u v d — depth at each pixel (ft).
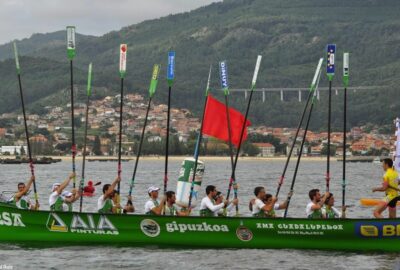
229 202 252.83
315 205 237.66
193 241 236.22
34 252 232.73
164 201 242.37
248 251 233.14
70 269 212.64
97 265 216.95
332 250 232.94
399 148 344.69
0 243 241.14
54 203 249.34
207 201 241.55
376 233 230.07
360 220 229.86
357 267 212.84
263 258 224.33
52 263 219.00
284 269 211.82
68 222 238.48
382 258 224.53
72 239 238.68
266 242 234.79
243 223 234.17
